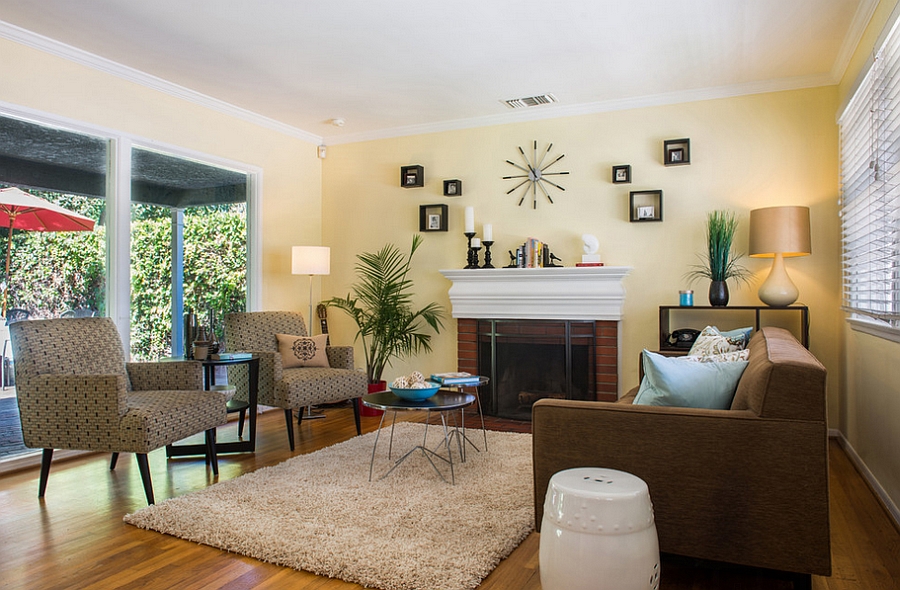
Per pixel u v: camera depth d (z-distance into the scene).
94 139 3.86
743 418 1.89
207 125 4.59
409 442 3.89
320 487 2.95
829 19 3.23
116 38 3.49
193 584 2.03
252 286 5.07
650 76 4.12
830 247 4.07
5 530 2.50
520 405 4.91
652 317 4.55
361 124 5.33
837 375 4.05
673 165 4.45
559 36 3.46
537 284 4.77
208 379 4.03
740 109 4.31
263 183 5.12
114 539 2.41
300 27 3.36
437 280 5.32
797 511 1.83
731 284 4.33
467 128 5.20
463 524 2.47
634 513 1.61
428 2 3.06
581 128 4.78
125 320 3.97
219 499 2.79
